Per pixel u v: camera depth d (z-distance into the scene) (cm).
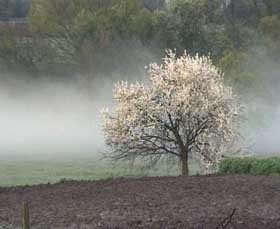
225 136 3966
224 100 4009
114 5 9425
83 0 9656
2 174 5116
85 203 2331
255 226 1895
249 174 3073
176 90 3962
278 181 2698
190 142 3975
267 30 8888
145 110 3894
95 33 9081
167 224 1927
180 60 4134
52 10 9644
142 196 2423
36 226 1947
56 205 2322
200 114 3916
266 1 9712
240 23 9475
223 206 2175
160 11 9275
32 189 2778
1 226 1978
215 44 8594
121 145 3988
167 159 4162
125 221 1981
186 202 2264
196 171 4612
